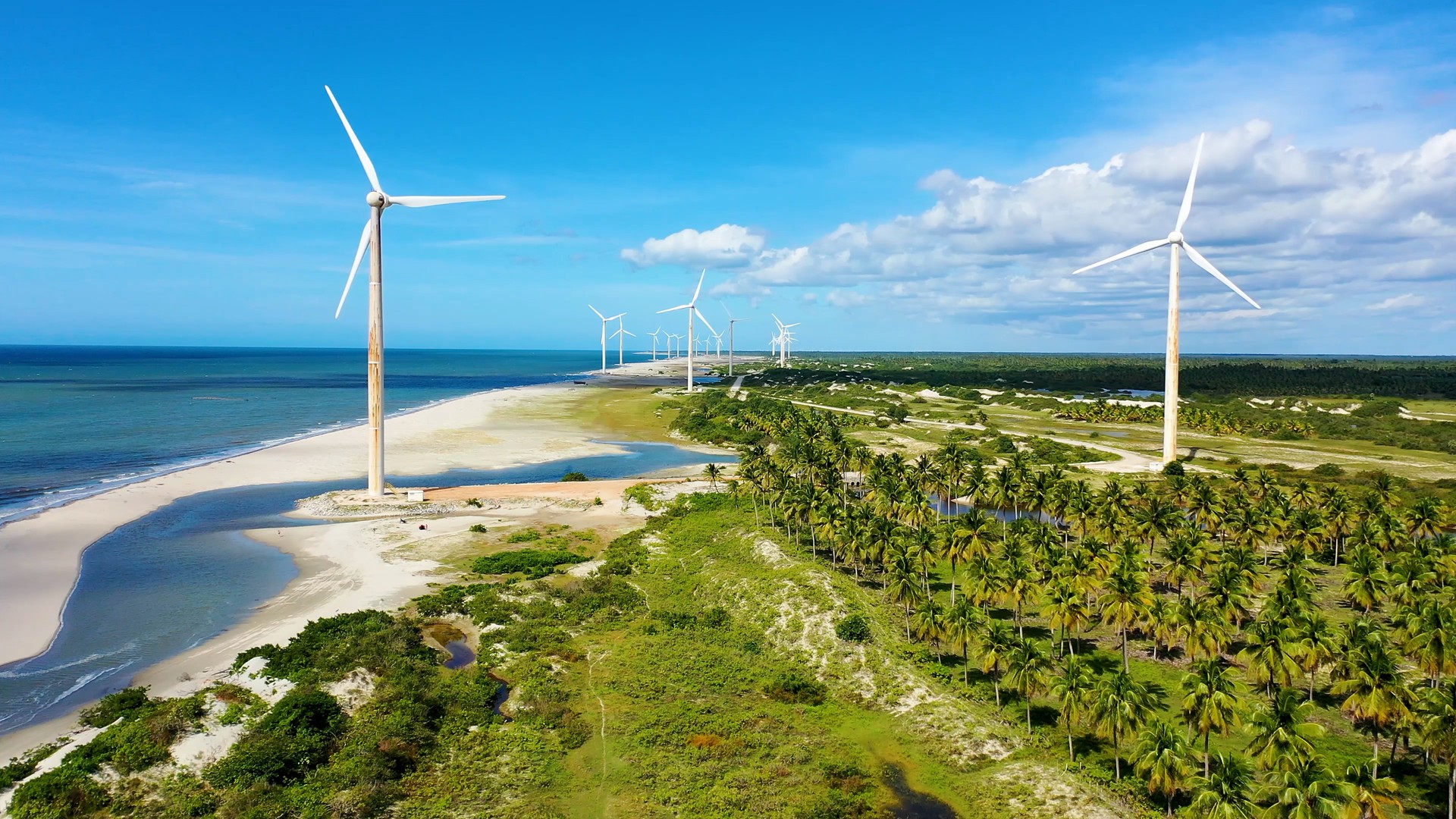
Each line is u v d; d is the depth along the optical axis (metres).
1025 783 51.09
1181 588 86.62
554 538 108.06
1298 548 87.12
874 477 122.69
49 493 125.94
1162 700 63.03
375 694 60.06
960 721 59.12
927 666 68.94
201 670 63.72
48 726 54.97
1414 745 56.91
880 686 65.25
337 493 128.50
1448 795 47.56
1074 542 108.00
